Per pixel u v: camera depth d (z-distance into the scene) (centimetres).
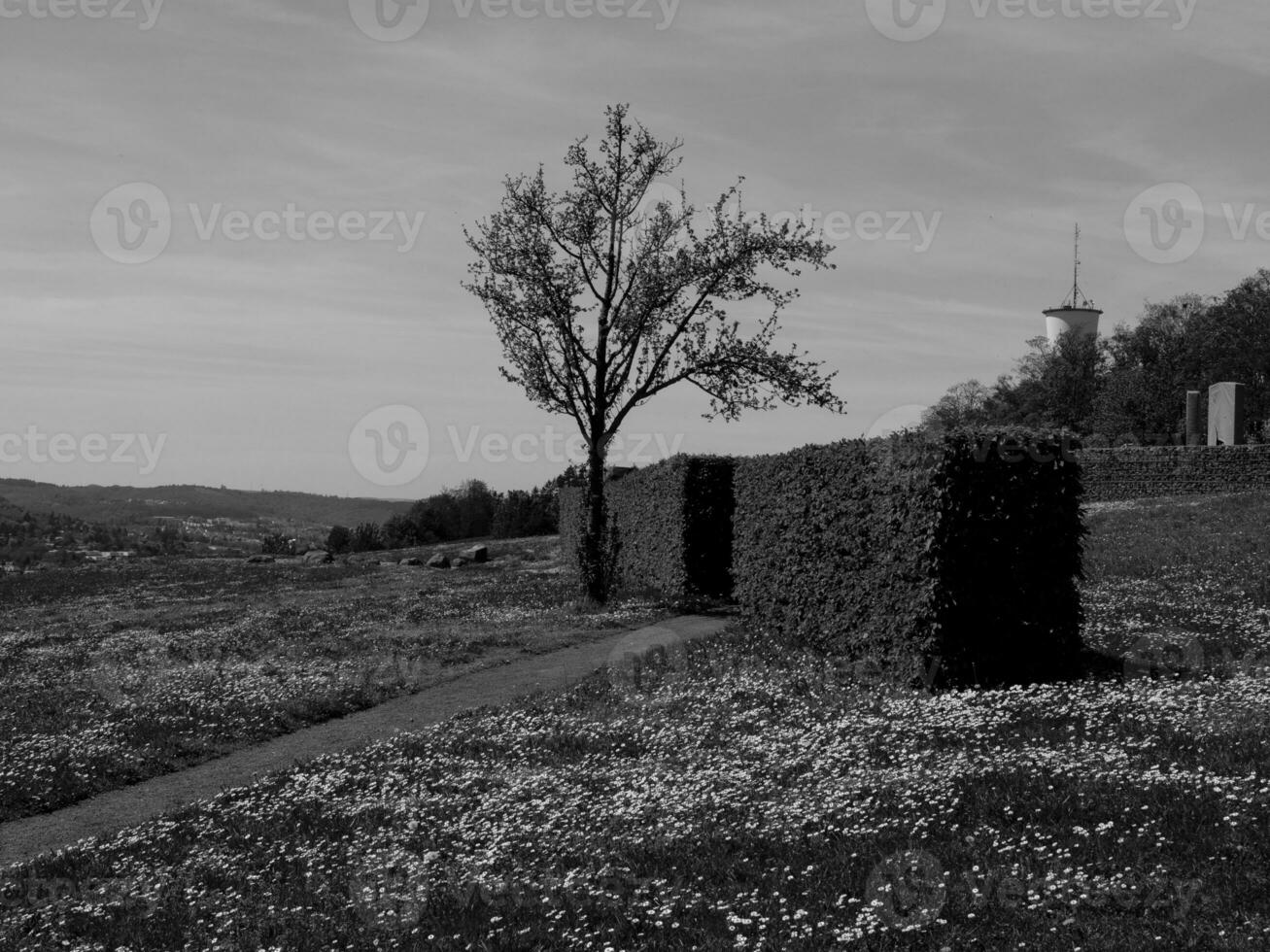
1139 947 663
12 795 1484
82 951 881
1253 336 8650
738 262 3356
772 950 728
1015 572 1730
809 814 1014
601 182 3350
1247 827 834
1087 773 1034
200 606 4147
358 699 2083
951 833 918
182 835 1238
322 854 1104
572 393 3378
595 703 1812
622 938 790
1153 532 3497
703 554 3341
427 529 8788
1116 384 8662
